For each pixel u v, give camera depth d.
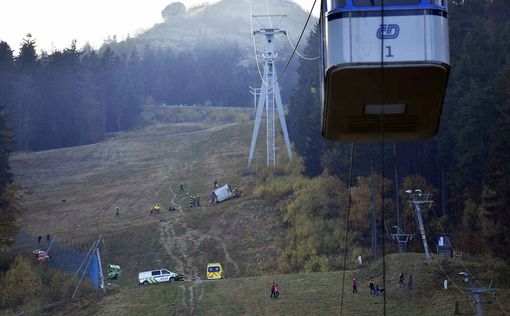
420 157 88.94
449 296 61.03
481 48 97.19
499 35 98.50
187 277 84.44
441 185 87.94
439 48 18.91
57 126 185.25
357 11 19.02
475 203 79.00
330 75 19.27
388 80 19.19
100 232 104.50
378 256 79.75
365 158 89.31
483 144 79.75
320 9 21.09
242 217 100.06
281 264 84.25
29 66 185.12
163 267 89.50
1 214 91.94
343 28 19.05
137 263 92.06
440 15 19.03
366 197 86.75
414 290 63.03
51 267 85.75
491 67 91.81
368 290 65.50
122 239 99.81
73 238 102.69
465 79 89.19
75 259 89.19
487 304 58.72
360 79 19.12
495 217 69.94
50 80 185.25
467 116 80.94
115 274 86.62
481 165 80.19
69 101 187.00
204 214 104.94
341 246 84.12
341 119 20.72
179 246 94.88
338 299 64.12
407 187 84.75
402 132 21.44
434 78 19.08
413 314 59.03
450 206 85.75
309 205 93.88
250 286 70.25
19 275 76.38
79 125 188.38
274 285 66.56
